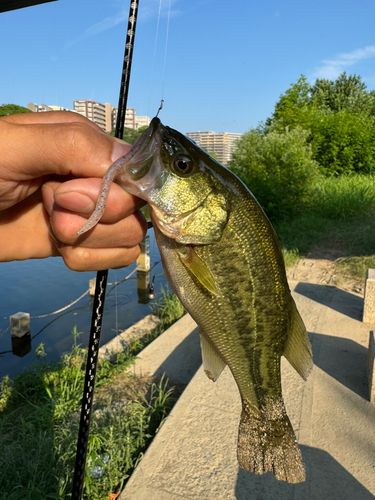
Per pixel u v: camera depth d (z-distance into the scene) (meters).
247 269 0.23
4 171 0.16
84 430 0.23
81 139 0.16
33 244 0.23
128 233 0.20
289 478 0.26
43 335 1.09
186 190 0.21
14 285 1.54
